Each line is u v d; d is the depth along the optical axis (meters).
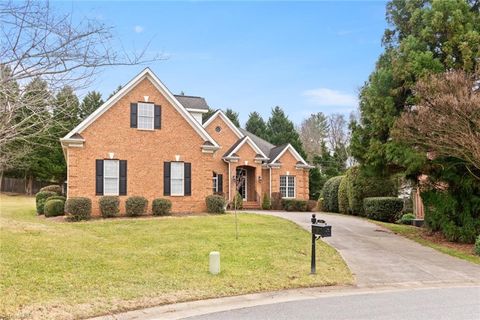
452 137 13.30
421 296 8.82
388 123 16.66
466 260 13.03
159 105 22.83
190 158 23.36
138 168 22.16
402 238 17.08
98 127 21.45
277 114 53.28
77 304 7.54
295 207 31.30
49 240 13.08
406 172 16.94
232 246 13.41
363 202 26.34
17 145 8.69
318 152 64.06
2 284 8.34
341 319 6.94
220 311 7.56
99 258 11.05
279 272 10.51
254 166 32.25
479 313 7.35
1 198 42.75
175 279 9.47
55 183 47.88
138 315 7.33
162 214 21.50
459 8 16.00
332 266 11.52
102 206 20.38
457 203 16.08
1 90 5.26
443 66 15.70
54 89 5.85
